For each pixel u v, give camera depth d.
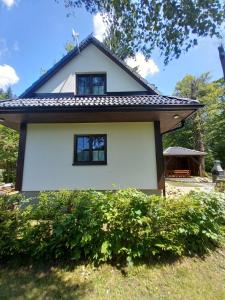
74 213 3.30
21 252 3.32
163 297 2.62
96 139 7.75
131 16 4.43
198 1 3.97
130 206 3.38
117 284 2.84
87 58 8.64
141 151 7.48
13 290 2.72
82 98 7.75
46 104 6.45
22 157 7.41
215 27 4.18
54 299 2.56
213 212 3.84
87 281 2.89
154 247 3.34
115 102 6.56
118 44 5.00
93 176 7.39
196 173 23.50
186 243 3.54
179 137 31.36
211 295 2.66
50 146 7.52
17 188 7.23
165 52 4.70
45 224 3.34
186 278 2.97
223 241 3.93
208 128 28.31
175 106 6.23
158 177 7.27
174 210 3.51
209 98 27.11
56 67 8.45
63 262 3.25
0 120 7.35
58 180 7.36
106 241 3.21
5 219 3.37
